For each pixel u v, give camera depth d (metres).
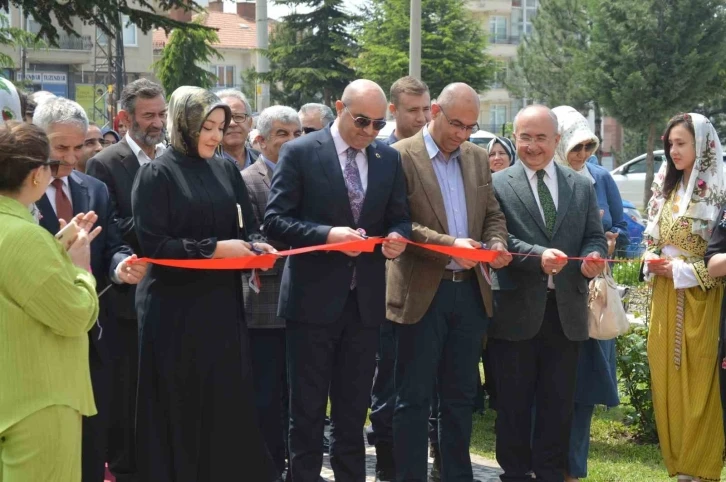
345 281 5.18
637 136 37.91
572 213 5.79
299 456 5.23
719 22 29.86
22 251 3.79
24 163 3.87
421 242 5.39
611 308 5.97
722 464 5.86
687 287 5.80
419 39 16.98
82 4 12.66
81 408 4.02
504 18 56.88
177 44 22.05
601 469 6.46
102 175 5.54
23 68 29.09
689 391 5.86
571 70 34.09
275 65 36.16
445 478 5.63
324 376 5.22
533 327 5.61
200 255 4.66
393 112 6.71
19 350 3.82
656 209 6.09
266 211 5.27
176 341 4.78
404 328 5.52
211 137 4.79
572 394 5.76
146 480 4.80
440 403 5.65
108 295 5.25
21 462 3.83
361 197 5.29
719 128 34.88
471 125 5.51
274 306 6.02
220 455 4.83
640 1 29.94
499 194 5.86
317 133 5.34
